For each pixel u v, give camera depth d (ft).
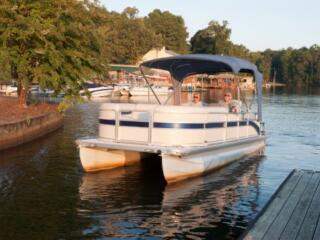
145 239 25.41
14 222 27.45
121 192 34.88
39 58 66.13
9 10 60.80
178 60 45.68
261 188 37.11
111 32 249.34
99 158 41.27
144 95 173.58
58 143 56.75
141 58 260.62
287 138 71.72
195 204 32.24
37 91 106.01
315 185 29.01
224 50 325.62
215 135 42.42
